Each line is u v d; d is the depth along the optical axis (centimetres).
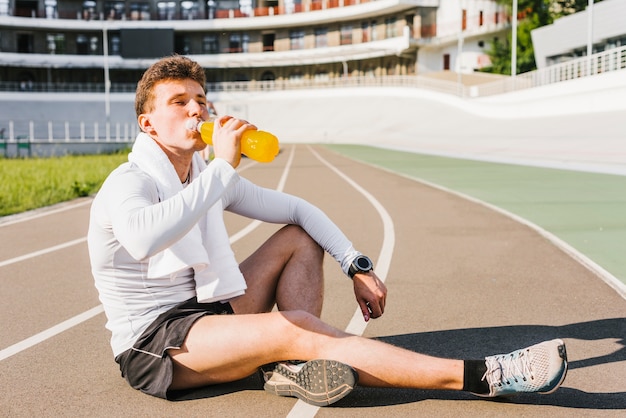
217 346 295
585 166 1748
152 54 7394
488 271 621
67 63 7350
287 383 305
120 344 314
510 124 4250
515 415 298
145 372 310
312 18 7262
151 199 295
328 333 293
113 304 312
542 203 1105
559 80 4128
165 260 301
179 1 7631
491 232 842
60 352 411
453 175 1786
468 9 6397
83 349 416
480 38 6412
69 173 2095
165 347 299
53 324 479
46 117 7019
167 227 264
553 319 457
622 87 3338
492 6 6384
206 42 7775
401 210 1093
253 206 356
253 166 2444
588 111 3644
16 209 1219
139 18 7625
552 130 3331
